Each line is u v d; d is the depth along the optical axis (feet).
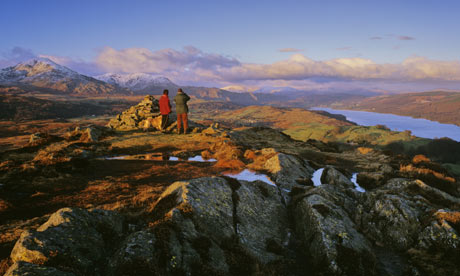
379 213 30.35
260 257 23.90
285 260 24.66
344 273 22.29
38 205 30.14
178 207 25.12
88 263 17.69
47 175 39.68
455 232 24.14
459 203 33.37
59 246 17.46
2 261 17.04
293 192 38.34
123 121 91.97
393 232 27.76
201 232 23.77
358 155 74.33
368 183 44.19
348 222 28.45
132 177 42.37
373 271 22.77
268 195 35.17
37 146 59.31
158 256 18.89
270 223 30.01
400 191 37.01
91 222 21.09
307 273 23.47
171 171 46.39
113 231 21.72
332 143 104.68
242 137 91.81
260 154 60.08
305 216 29.48
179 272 19.07
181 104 82.94
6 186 34.09
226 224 26.21
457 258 22.80
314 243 25.54
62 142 64.34
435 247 24.44
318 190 35.63
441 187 43.11
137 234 20.06
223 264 21.71
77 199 32.27
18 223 25.30
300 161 52.54
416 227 27.17
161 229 21.45
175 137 78.13
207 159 57.57
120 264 17.61
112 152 61.26
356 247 24.56
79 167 44.88
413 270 23.09
